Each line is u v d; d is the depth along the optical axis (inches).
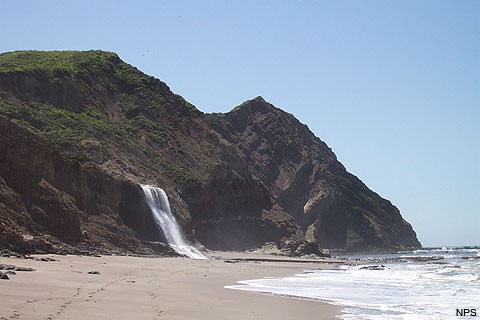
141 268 1425.9
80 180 2107.5
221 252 3110.2
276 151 7219.5
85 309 689.6
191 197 3467.0
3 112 2910.9
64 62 3863.2
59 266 1216.2
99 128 3326.8
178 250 2487.7
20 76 3275.1
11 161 1700.3
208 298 932.6
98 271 1202.0
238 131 7253.9
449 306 946.1
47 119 3120.1
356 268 2219.5
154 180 3147.1
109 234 2101.4
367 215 7534.5
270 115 7539.4
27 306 666.8
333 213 6983.3
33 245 1486.2
